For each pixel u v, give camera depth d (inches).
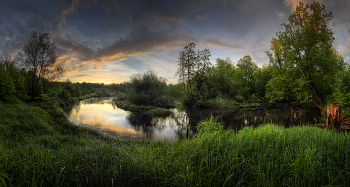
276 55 870.4
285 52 789.2
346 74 470.3
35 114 467.5
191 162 120.1
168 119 707.4
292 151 139.9
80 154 127.0
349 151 135.3
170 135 440.1
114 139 367.2
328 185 91.0
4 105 478.9
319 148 139.6
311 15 645.3
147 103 1156.5
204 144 149.4
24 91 869.8
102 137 385.1
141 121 658.8
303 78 659.4
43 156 118.0
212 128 200.5
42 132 350.6
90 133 438.3
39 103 839.7
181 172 107.1
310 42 646.5
